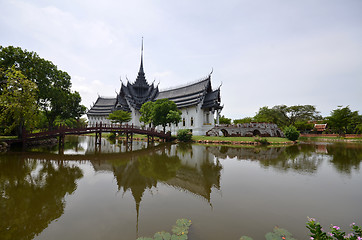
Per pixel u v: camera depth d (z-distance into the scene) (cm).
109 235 458
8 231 482
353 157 1648
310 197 710
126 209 605
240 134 3531
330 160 1494
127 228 490
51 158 1504
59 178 952
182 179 952
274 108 5641
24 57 2388
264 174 1048
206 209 604
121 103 5394
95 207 622
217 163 1356
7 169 1112
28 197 703
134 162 1386
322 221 530
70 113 3794
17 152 1762
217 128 3528
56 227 498
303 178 972
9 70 1933
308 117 5434
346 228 492
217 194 741
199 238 442
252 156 1673
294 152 1956
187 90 4762
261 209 605
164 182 902
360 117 4994
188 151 2005
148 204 645
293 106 5344
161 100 3459
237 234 462
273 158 1572
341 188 812
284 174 1048
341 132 5238
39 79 2547
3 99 1605
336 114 4819
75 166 1232
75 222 523
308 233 467
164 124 3359
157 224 511
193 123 4084
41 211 593
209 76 4206
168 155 1720
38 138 1986
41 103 3014
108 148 2256
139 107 5281
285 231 475
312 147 2533
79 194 738
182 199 691
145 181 916
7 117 1791
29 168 1149
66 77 3434
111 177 984
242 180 935
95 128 2411
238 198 702
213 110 3894
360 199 691
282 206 629
